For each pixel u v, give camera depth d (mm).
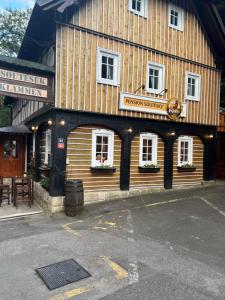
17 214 8016
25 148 14289
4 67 7684
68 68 8555
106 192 9539
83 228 6699
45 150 10289
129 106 9719
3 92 7672
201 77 11922
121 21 9586
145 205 8789
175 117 10984
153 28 10391
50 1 7859
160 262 4805
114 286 4039
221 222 7016
